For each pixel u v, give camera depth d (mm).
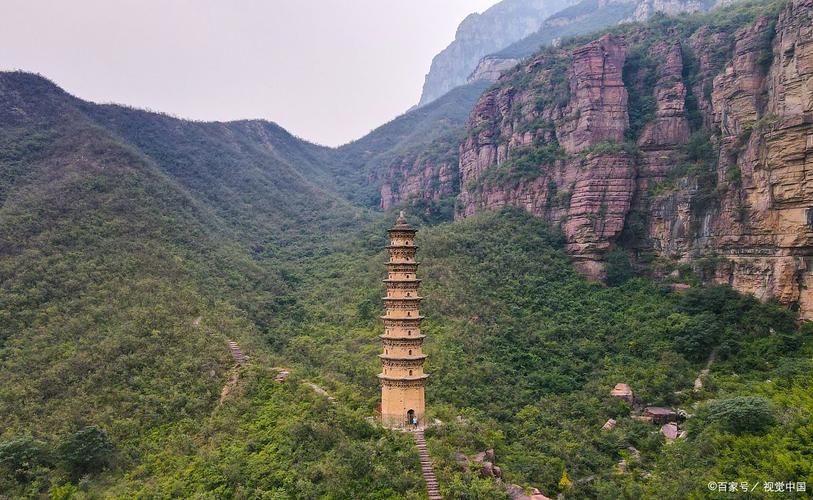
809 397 77625
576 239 130500
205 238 145625
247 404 80375
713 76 133000
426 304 114375
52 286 101938
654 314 114000
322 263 166125
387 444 68875
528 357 105875
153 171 162500
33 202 124125
